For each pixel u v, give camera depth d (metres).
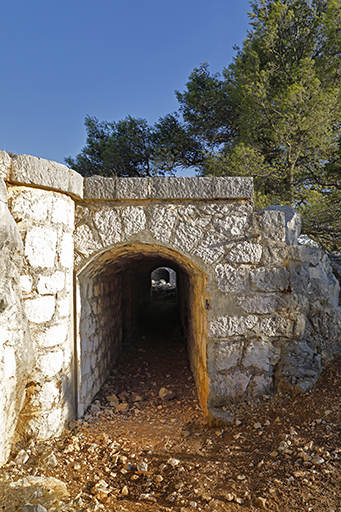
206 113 10.23
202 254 3.95
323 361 4.18
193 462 2.98
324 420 3.24
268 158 9.12
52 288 3.37
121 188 3.83
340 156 6.98
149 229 3.93
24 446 3.04
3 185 2.83
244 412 3.71
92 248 3.90
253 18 8.89
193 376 5.46
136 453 3.21
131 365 6.21
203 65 10.37
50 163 3.30
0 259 2.69
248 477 2.68
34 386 3.19
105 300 5.36
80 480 2.71
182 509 2.32
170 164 10.46
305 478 2.56
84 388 4.13
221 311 3.94
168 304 11.06
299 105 7.38
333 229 7.57
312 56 8.86
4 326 2.64
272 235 4.02
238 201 4.00
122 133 11.33
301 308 4.02
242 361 3.94
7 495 2.28
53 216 3.41
